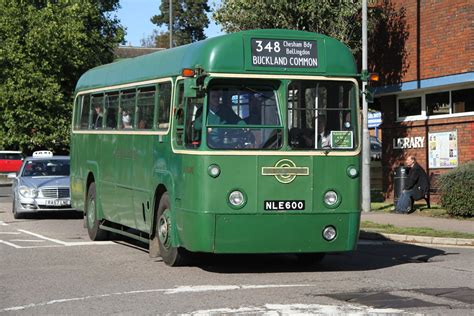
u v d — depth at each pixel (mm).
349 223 10625
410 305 8305
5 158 47531
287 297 8805
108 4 39500
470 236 15219
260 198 10219
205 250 10133
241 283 9891
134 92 13117
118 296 8961
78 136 16578
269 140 10297
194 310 8047
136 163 12766
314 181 10445
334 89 10648
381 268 11508
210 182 10078
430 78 21578
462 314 7820
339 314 7785
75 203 16797
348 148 10625
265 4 22000
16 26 33812
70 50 34500
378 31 23656
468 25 20156
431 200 22000
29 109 34094
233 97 10273
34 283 9977
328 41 10695
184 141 10578
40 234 16219
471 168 18844
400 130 23562
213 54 10180
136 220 12797
